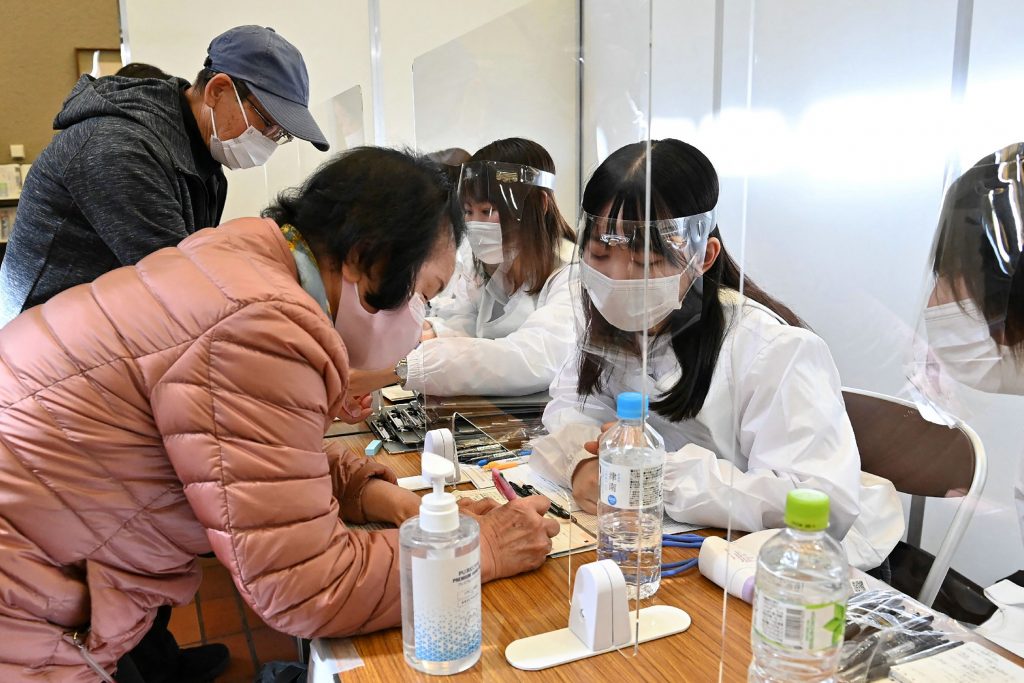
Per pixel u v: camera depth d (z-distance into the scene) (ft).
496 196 3.75
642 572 2.81
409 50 9.58
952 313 4.03
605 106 2.61
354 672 2.50
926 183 4.93
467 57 4.00
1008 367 3.92
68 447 2.55
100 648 2.79
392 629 2.77
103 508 2.64
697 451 3.33
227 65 5.18
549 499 3.41
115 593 2.76
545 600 2.92
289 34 9.36
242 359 2.48
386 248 2.88
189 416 2.48
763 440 3.17
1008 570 4.93
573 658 2.52
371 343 3.29
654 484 2.76
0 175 10.25
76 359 2.57
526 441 3.71
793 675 1.95
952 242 3.99
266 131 5.56
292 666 4.46
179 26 9.12
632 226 2.48
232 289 2.56
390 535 2.90
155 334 2.55
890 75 5.26
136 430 2.61
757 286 3.73
